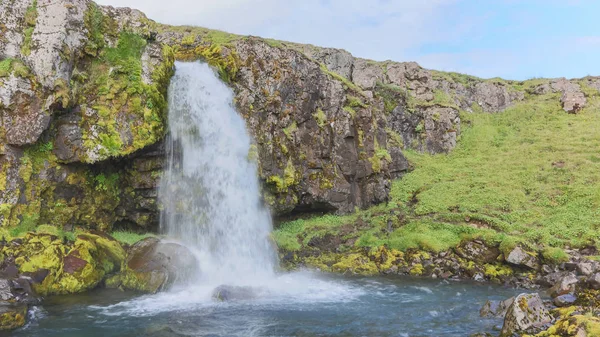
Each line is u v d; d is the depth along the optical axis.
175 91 16.12
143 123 14.32
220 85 18.39
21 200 12.52
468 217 18.20
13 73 12.28
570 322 8.06
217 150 17.11
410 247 17.25
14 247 11.63
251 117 18.89
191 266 13.28
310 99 21.06
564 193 19.19
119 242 14.10
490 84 29.83
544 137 24.89
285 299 12.22
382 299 12.48
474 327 9.95
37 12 13.23
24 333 8.93
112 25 14.79
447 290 13.72
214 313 10.62
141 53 15.10
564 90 29.38
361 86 25.98
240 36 23.48
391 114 25.94
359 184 21.83
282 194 19.22
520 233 16.84
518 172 21.66
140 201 15.36
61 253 11.98
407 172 23.73
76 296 11.47
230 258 15.72
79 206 13.96
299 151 20.22
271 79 20.00
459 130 26.66
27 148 12.73
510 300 10.96
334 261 17.14
